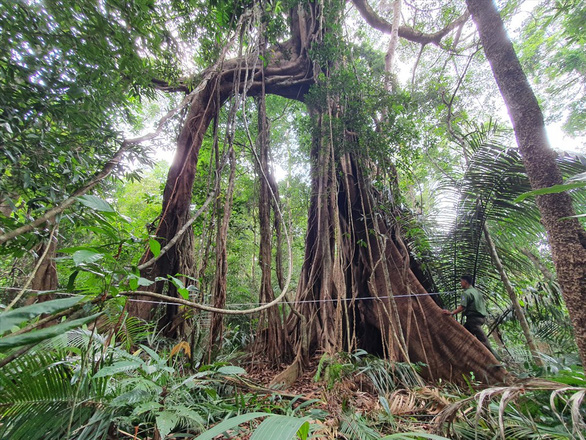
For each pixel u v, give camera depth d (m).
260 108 7.00
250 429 2.31
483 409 2.31
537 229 4.18
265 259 5.24
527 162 2.19
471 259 4.90
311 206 6.85
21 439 1.49
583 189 3.48
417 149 5.39
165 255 5.61
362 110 5.39
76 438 1.64
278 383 3.79
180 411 1.90
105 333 2.61
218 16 4.54
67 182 2.94
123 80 3.44
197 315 3.81
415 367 3.84
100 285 1.38
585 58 6.94
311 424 1.96
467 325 4.47
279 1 5.62
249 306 7.27
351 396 3.12
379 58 8.55
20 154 2.53
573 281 1.87
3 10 2.22
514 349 4.17
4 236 1.41
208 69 6.06
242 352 5.26
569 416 2.14
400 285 4.97
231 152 4.52
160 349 4.34
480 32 2.56
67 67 2.79
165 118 3.10
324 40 5.93
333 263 5.89
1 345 0.74
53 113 2.76
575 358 3.62
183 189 6.01
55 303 0.86
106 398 1.85
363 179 5.90
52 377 1.65
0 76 2.47
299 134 7.16
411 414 2.79
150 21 3.16
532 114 2.20
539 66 8.03
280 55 7.69
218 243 4.08
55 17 2.44
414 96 7.34
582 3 3.61
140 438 1.90
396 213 5.62
